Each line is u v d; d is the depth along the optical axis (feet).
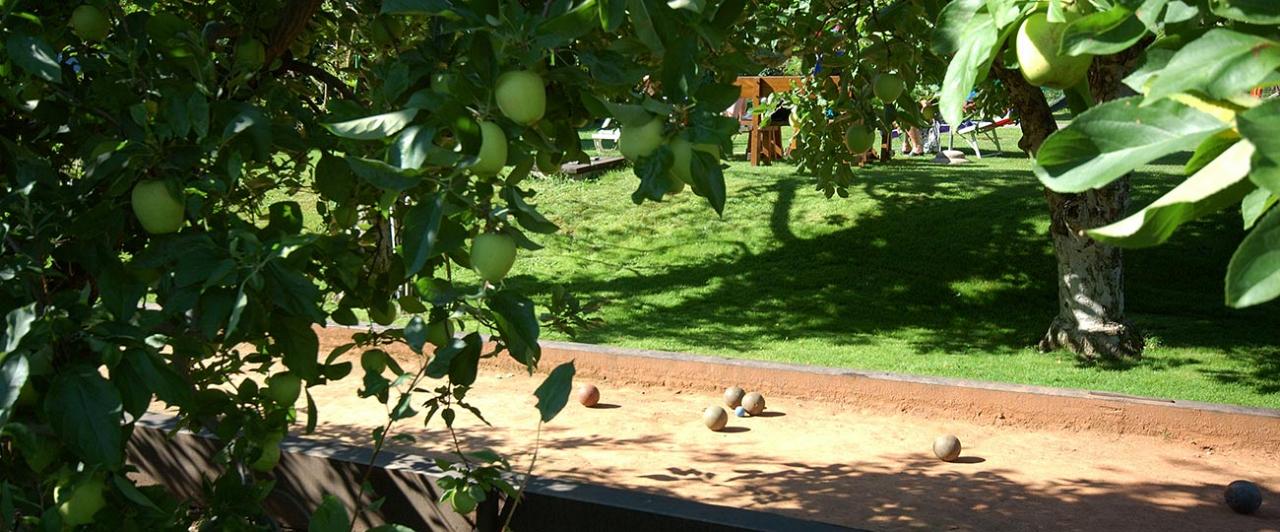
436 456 22.98
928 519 19.13
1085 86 4.38
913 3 14.40
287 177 13.50
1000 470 22.27
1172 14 3.54
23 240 7.72
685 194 55.36
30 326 6.33
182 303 7.10
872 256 45.78
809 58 19.19
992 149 78.07
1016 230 46.47
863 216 49.85
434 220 5.63
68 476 7.38
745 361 29.30
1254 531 18.84
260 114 7.90
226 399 10.11
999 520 19.16
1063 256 34.32
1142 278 42.34
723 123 5.88
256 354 10.45
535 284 44.96
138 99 8.16
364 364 10.98
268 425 10.30
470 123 5.55
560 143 7.91
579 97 7.48
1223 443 24.25
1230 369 31.71
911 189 53.21
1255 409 24.36
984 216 48.44
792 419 26.50
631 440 24.56
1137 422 25.00
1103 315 33.81
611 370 30.37
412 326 8.78
